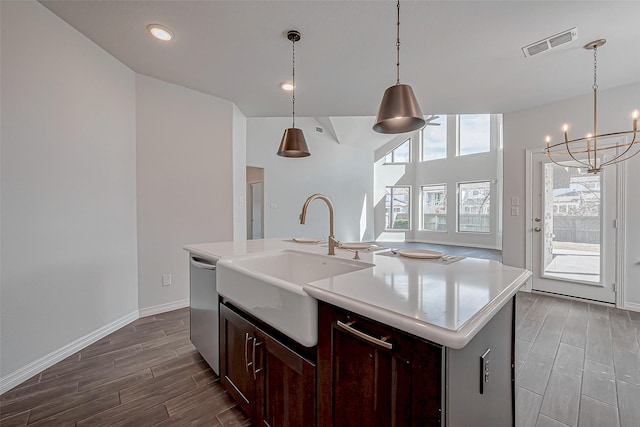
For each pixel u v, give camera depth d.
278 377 1.16
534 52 2.31
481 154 7.66
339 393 0.91
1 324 1.65
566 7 1.79
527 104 3.44
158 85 2.83
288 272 1.88
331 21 1.95
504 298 0.90
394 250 1.79
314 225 7.22
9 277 1.69
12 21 1.69
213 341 1.69
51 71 1.92
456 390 0.72
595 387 1.68
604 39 2.12
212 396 1.60
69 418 1.43
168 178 2.90
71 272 2.07
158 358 2.00
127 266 2.60
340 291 0.93
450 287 0.98
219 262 1.53
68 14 1.91
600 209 3.09
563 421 1.42
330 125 7.22
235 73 2.71
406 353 0.72
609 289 3.06
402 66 2.55
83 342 2.15
